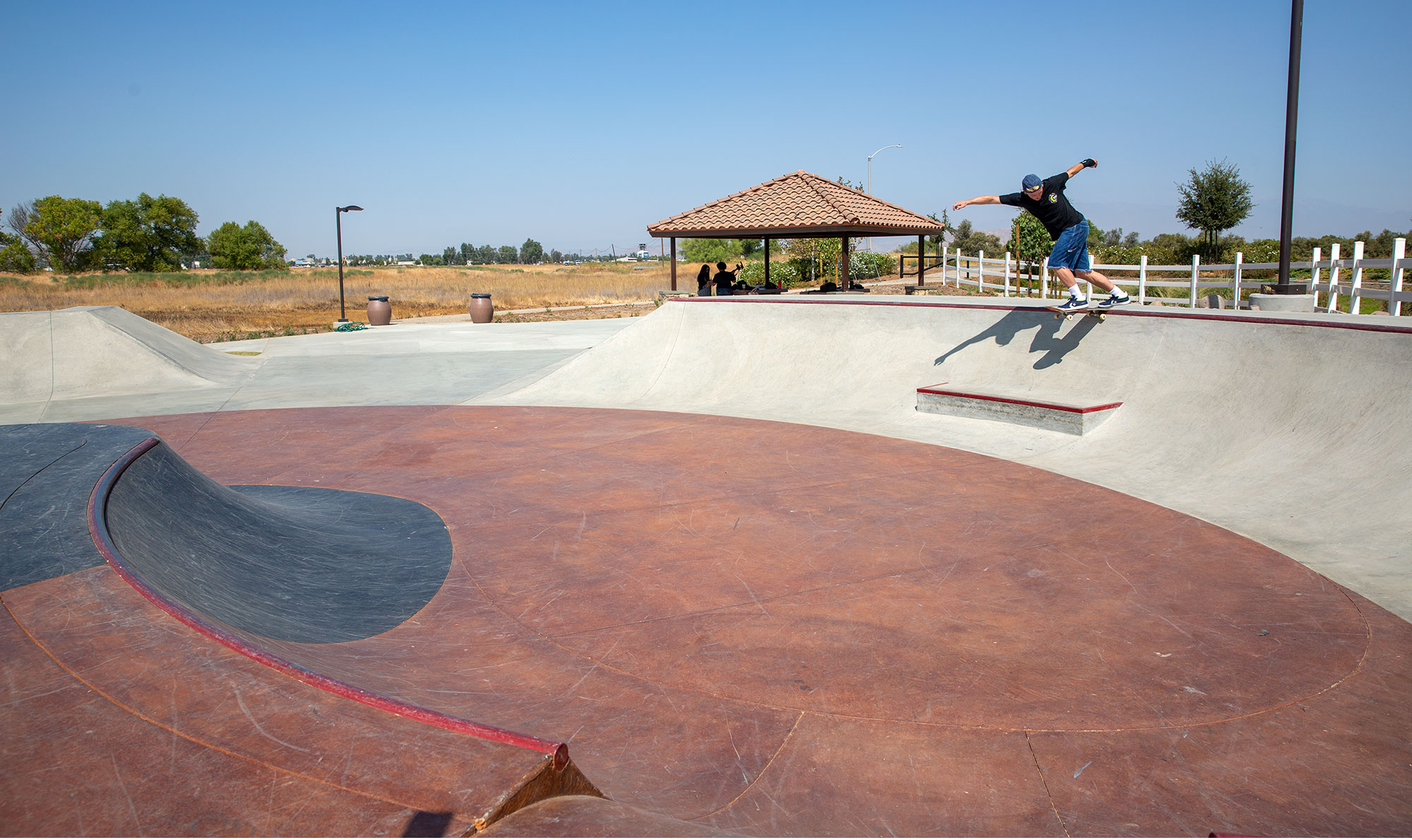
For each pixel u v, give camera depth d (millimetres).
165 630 3066
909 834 2836
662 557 5773
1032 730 3514
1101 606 4777
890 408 10547
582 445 9438
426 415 11633
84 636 3021
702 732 3529
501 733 2436
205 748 2352
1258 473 6949
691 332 13961
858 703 3766
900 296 16688
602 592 5172
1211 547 5660
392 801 2111
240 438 10305
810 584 5211
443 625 4715
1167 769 3217
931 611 4762
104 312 15945
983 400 9453
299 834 1974
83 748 2350
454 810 2080
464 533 6414
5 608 3230
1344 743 3379
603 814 2256
